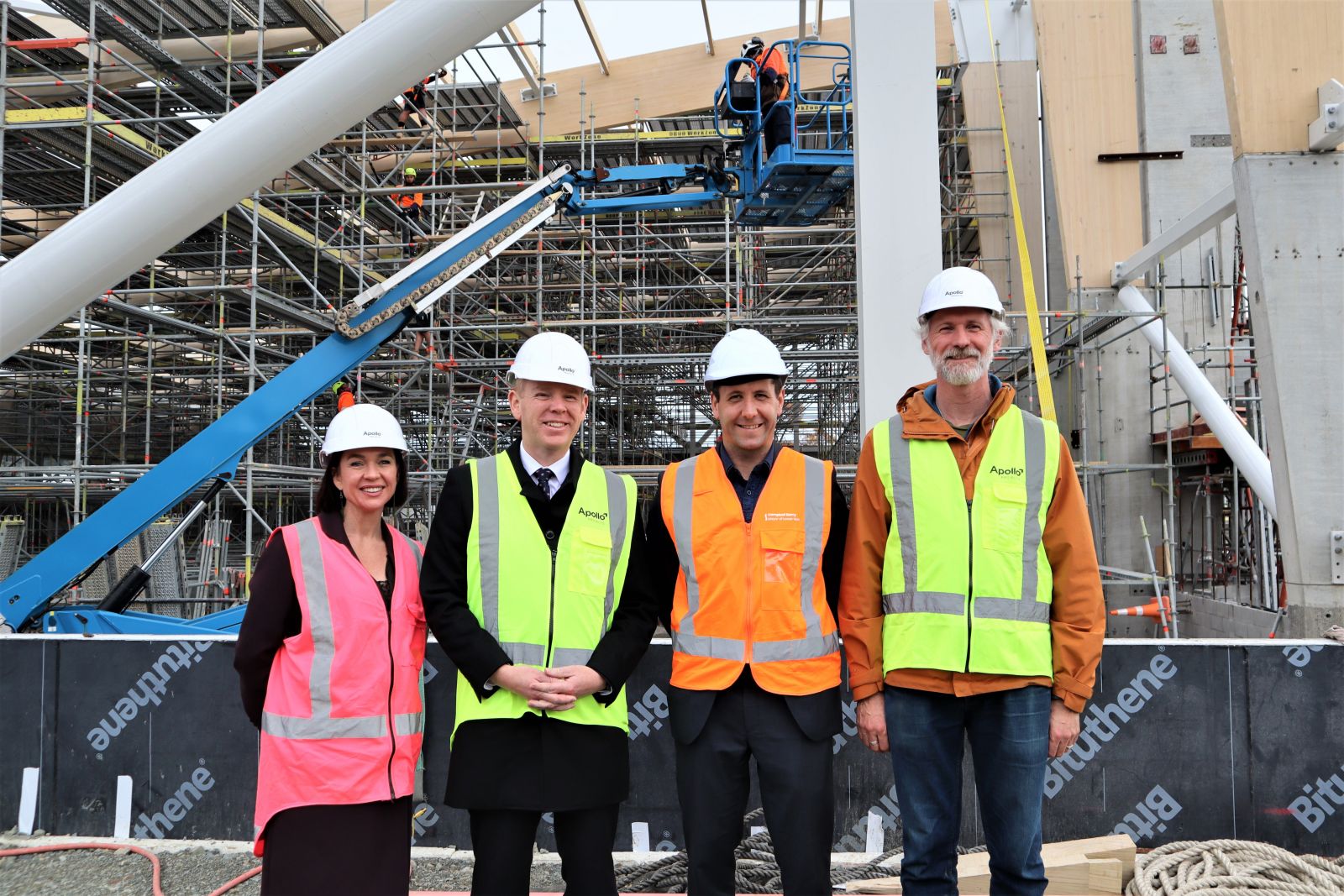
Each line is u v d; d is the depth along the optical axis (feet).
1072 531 8.86
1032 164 38.14
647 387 46.34
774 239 44.27
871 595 9.26
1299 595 19.51
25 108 31.32
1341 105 18.54
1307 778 12.85
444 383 42.06
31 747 14.71
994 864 8.97
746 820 13.52
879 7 14.40
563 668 8.50
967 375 8.87
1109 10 34.30
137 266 12.67
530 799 8.28
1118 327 33.96
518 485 9.06
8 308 11.91
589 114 41.93
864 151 14.38
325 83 12.58
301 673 8.46
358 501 9.10
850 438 58.90
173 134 34.17
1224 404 26.89
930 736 8.95
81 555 20.01
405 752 8.74
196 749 14.53
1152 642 13.08
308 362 22.81
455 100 35.55
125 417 41.45
